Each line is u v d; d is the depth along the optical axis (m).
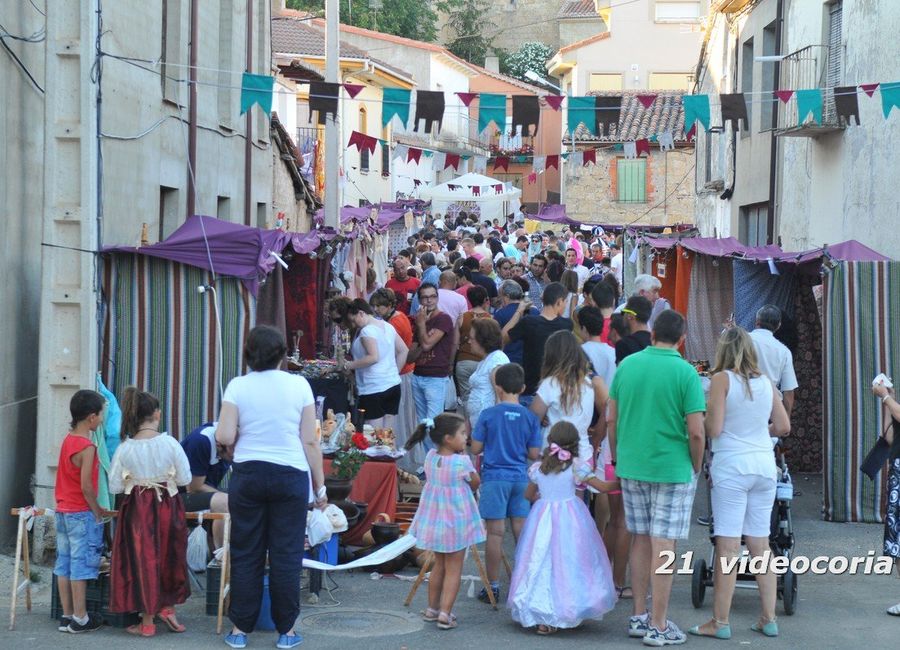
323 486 8.38
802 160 20.50
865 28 17.53
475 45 85.31
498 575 9.54
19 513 8.94
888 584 10.34
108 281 11.00
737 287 15.57
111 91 12.46
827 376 12.77
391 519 10.94
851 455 12.70
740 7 25.41
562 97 12.40
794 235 20.97
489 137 60.53
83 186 10.78
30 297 11.80
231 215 19.31
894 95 12.51
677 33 54.75
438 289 15.48
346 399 12.89
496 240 28.61
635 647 8.29
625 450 8.40
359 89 12.41
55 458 10.80
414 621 8.97
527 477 9.44
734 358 8.45
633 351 10.36
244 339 11.16
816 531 12.33
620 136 45.28
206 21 17.50
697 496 13.88
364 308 12.91
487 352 11.46
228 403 8.04
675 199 45.59
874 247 17.06
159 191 14.74
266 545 8.20
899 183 16.12
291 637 8.23
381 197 46.12
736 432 8.47
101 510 8.61
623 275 22.45
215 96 17.98
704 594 9.55
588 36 74.19
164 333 11.06
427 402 13.87
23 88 11.66
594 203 46.06
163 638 8.39
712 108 29.08
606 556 8.79
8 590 9.73
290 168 25.06
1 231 10.94
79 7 10.82
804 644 8.38
